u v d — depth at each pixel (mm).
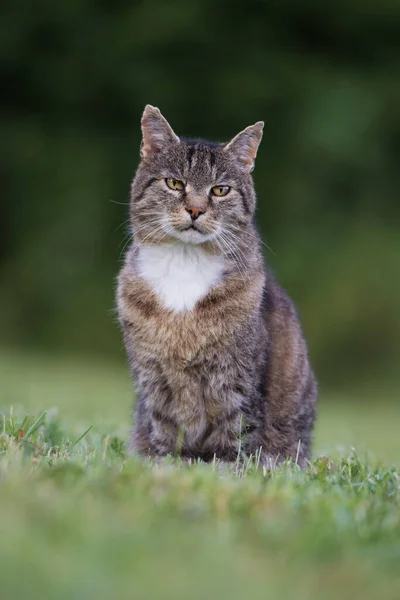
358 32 27188
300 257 25062
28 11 27047
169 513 5301
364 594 4504
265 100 26156
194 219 8078
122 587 4238
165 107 26328
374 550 5094
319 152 25703
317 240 25359
